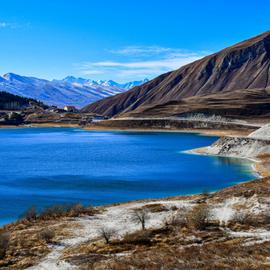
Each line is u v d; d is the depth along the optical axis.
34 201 68.88
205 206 52.78
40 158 130.50
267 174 92.12
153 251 34.22
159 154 137.88
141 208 54.72
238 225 43.31
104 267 30.34
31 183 85.69
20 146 176.00
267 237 37.19
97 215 52.19
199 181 86.75
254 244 33.84
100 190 78.31
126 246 37.62
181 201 58.81
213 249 32.81
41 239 41.34
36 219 51.81
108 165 112.75
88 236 42.28
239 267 27.25
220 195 59.62
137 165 112.25
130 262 30.77
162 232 41.91
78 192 76.50
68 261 33.88
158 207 54.50
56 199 70.44
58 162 120.06
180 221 44.97
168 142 189.50
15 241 41.06
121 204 59.78
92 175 95.50
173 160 121.31
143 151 148.50
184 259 30.53
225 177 90.75
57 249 38.34
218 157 124.31
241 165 106.81
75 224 47.72
